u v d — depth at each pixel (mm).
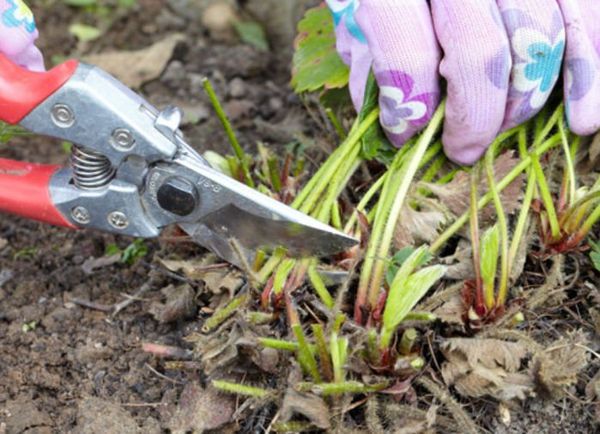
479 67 430
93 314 478
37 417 438
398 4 437
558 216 452
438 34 439
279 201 451
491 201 454
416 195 455
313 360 406
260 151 513
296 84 506
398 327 423
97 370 455
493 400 426
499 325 427
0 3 408
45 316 480
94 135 406
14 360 461
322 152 526
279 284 428
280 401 415
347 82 490
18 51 416
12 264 511
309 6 659
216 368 427
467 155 459
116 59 644
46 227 530
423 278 400
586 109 455
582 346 423
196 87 628
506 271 427
